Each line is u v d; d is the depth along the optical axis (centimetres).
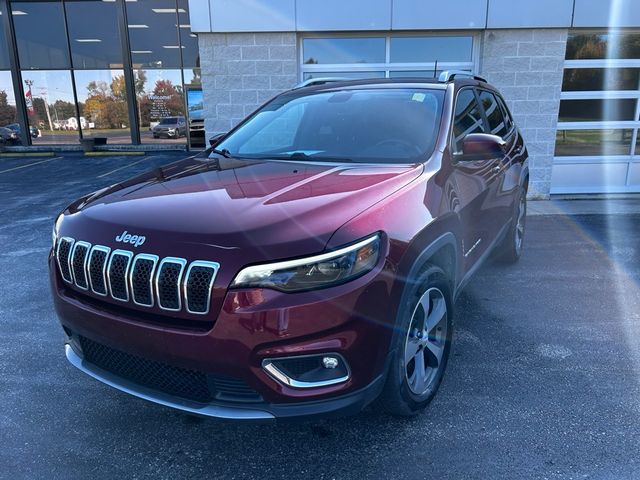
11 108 2050
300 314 200
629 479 229
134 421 281
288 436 265
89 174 1323
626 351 348
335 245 207
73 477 238
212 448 258
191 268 206
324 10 792
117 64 2020
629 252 576
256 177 277
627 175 895
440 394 298
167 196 253
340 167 292
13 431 272
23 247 619
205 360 207
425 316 266
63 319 252
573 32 824
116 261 222
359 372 215
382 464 243
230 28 797
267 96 828
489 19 791
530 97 830
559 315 407
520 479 231
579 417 275
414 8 789
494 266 530
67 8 1973
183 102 2023
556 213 778
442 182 285
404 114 338
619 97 856
